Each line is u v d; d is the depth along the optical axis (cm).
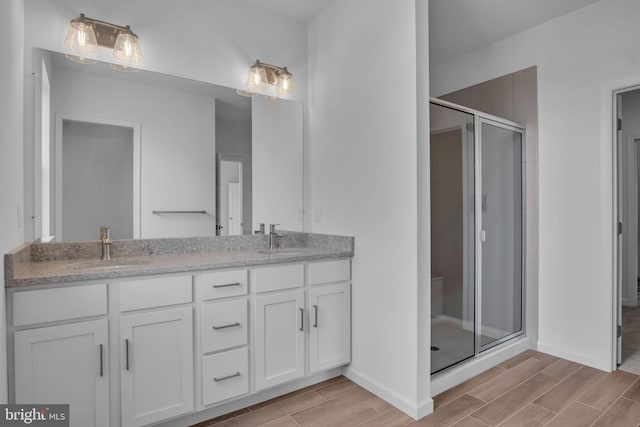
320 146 272
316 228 277
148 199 220
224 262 189
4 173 131
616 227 252
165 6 225
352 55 241
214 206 244
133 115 215
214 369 187
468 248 260
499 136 282
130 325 163
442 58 347
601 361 253
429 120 212
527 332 296
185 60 233
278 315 210
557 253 278
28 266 169
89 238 200
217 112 245
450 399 214
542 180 286
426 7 202
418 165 196
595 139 256
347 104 246
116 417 161
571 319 270
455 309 249
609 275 250
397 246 207
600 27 253
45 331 144
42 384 144
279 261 209
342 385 233
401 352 204
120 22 210
